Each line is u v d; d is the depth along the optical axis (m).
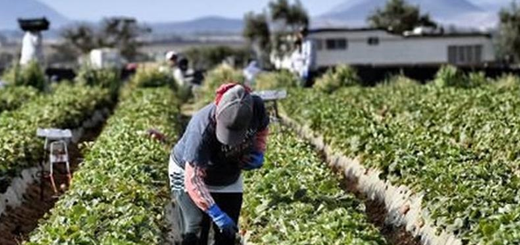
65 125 28.70
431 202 14.38
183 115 38.16
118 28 134.88
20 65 43.03
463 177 15.36
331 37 86.06
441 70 38.59
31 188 20.61
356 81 39.16
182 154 12.41
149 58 138.50
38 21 47.06
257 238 13.18
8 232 17.36
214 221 11.87
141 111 28.95
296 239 12.05
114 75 44.69
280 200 14.19
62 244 11.84
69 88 40.69
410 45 85.19
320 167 17.09
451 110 26.05
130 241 12.22
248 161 12.43
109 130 23.70
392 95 32.88
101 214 13.30
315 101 30.69
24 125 24.08
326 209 13.46
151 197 14.97
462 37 85.19
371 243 11.97
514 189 14.52
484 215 12.84
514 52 97.62
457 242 12.91
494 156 19.75
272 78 40.09
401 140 19.27
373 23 119.12
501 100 28.08
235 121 11.50
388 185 17.47
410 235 15.20
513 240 11.38
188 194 12.14
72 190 15.12
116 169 16.61
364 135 20.75
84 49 137.62
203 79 49.16
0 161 18.69
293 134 23.73
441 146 18.52
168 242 14.43
